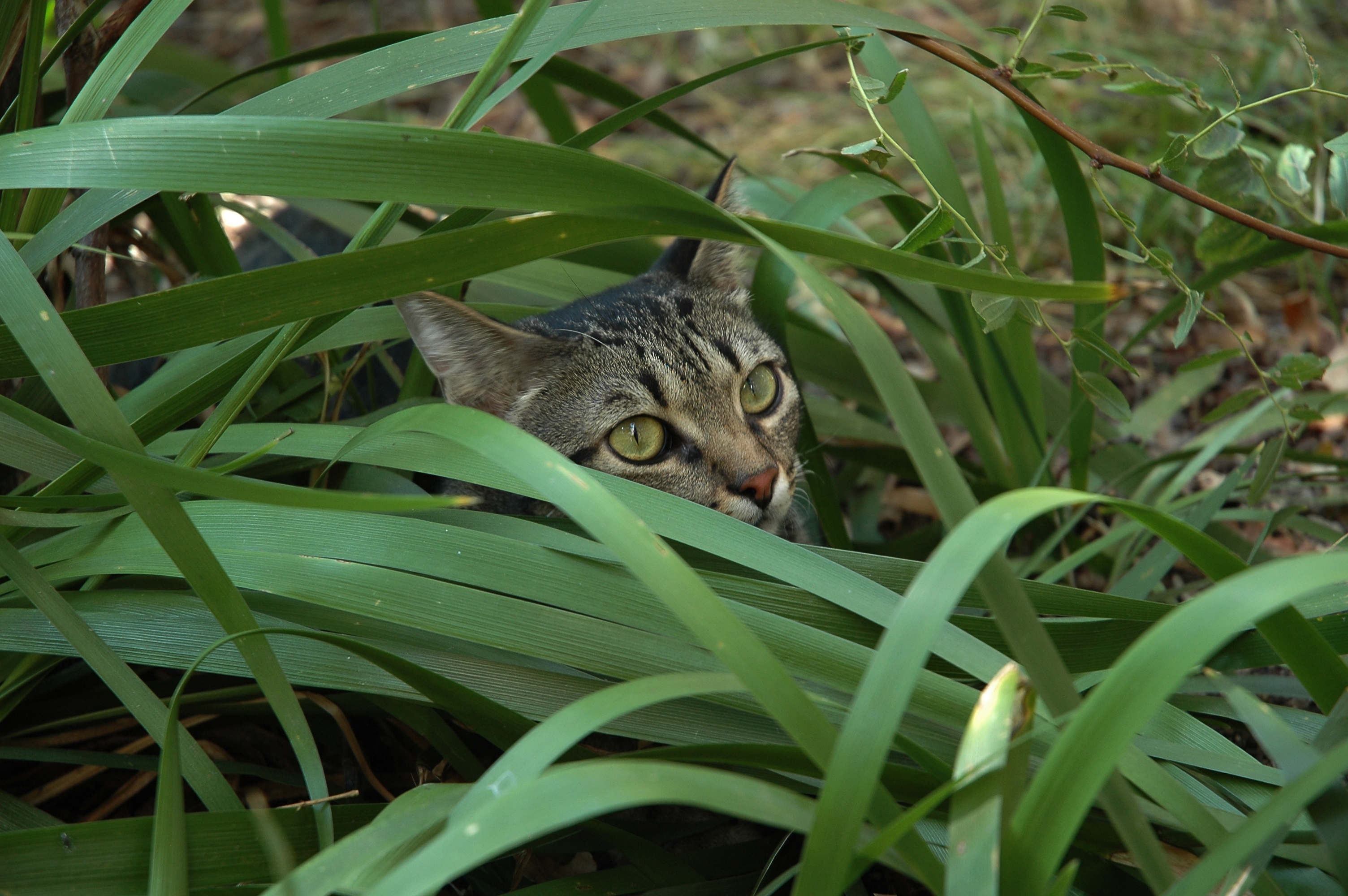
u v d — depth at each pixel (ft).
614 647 5.10
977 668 4.75
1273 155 10.19
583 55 20.49
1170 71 15.60
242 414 8.15
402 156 4.25
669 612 5.20
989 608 3.80
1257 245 7.23
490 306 8.82
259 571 5.24
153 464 4.08
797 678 4.98
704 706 5.20
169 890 4.10
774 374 8.80
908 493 11.63
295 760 7.14
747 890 5.38
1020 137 14.96
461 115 4.95
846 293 3.88
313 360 9.54
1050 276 14.15
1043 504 3.41
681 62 19.94
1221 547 4.12
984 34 17.43
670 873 5.39
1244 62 15.79
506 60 4.96
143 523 5.44
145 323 4.80
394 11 22.16
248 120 4.31
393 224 5.55
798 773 4.70
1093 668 5.77
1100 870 5.09
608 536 3.64
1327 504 9.90
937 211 6.33
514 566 5.26
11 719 6.29
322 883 3.72
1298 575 3.11
